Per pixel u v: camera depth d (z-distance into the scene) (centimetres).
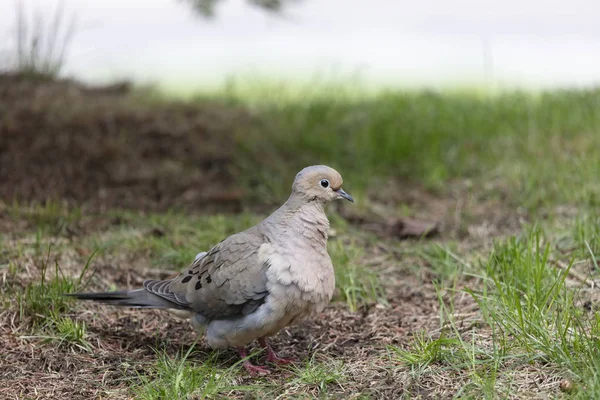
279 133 1606
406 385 698
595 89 1767
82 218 1175
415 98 1823
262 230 773
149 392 686
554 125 1512
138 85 1945
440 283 978
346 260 1031
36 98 1605
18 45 1773
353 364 765
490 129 1580
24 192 1291
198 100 1802
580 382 653
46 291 873
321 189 771
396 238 1152
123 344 831
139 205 1298
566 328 707
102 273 988
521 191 1270
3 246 1007
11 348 795
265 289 743
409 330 848
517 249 908
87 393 716
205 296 768
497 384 680
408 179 1470
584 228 993
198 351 820
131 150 1476
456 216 1198
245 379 748
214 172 1459
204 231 1148
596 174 1235
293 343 847
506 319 772
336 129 1650
